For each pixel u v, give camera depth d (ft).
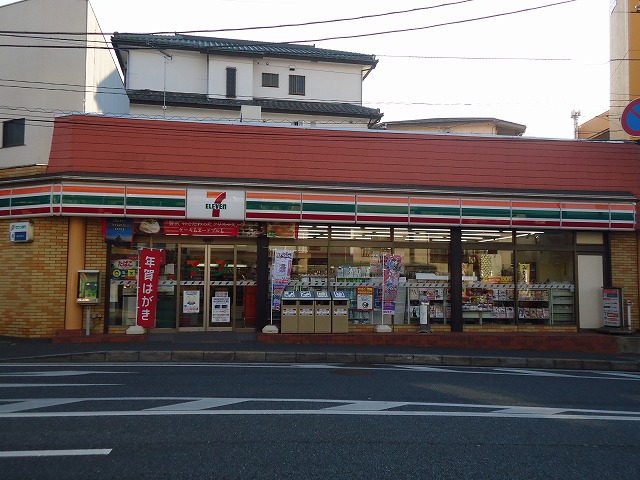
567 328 49.78
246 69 91.04
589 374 37.60
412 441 19.03
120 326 44.78
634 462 17.56
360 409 23.49
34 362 35.88
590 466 17.07
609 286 50.34
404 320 48.65
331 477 15.43
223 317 46.44
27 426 19.69
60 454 16.74
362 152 48.88
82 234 43.88
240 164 46.62
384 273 46.55
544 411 24.41
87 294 42.57
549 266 50.65
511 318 49.62
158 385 27.99
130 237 44.52
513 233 50.01
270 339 43.21
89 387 27.14
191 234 45.32
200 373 32.22
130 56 87.97
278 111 86.58
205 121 47.37
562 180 50.44
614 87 65.72
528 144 51.01
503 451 18.28
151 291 43.16
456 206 47.24
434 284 49.01
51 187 42.14
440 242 49.24
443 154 49.83
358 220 45.98
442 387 29.60
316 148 48.24
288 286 46.88
